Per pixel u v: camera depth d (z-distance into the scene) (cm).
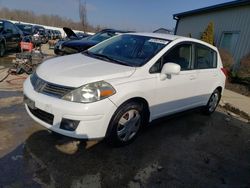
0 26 1017
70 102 296
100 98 303
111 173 298
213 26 1283
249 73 970
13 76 672
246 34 1101
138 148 365
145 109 375
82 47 770
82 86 301
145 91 350
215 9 1364
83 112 293
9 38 1064
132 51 409
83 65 354
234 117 613
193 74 452
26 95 333
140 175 304
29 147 328
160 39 427
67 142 350
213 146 421
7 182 260
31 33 1784
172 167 333
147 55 386
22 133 362
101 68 343
